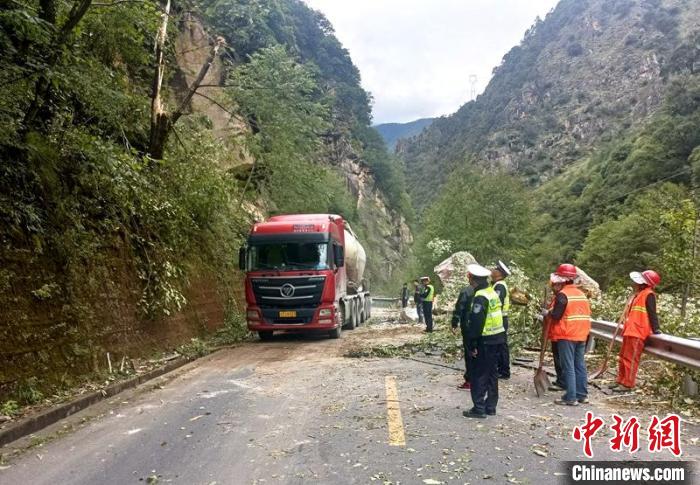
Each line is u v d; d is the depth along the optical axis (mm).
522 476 5078
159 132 14391
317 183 27062
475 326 7125
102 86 11828
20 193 8844
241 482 5031
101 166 10734
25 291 8273
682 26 193750
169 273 12945
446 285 19922
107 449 6188
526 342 13312
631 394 8508
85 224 10602
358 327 22219
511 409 7648
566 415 7309
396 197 101938
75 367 9078
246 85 23078
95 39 12797
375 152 99062
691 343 7539
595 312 14086
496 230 39531
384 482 4938
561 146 178375
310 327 16344
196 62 25000
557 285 8172
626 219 52062
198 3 22859
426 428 6672
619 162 86750
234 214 20641
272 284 16422
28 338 8078
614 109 178375
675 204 26703
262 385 9578
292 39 54062
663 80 160125
